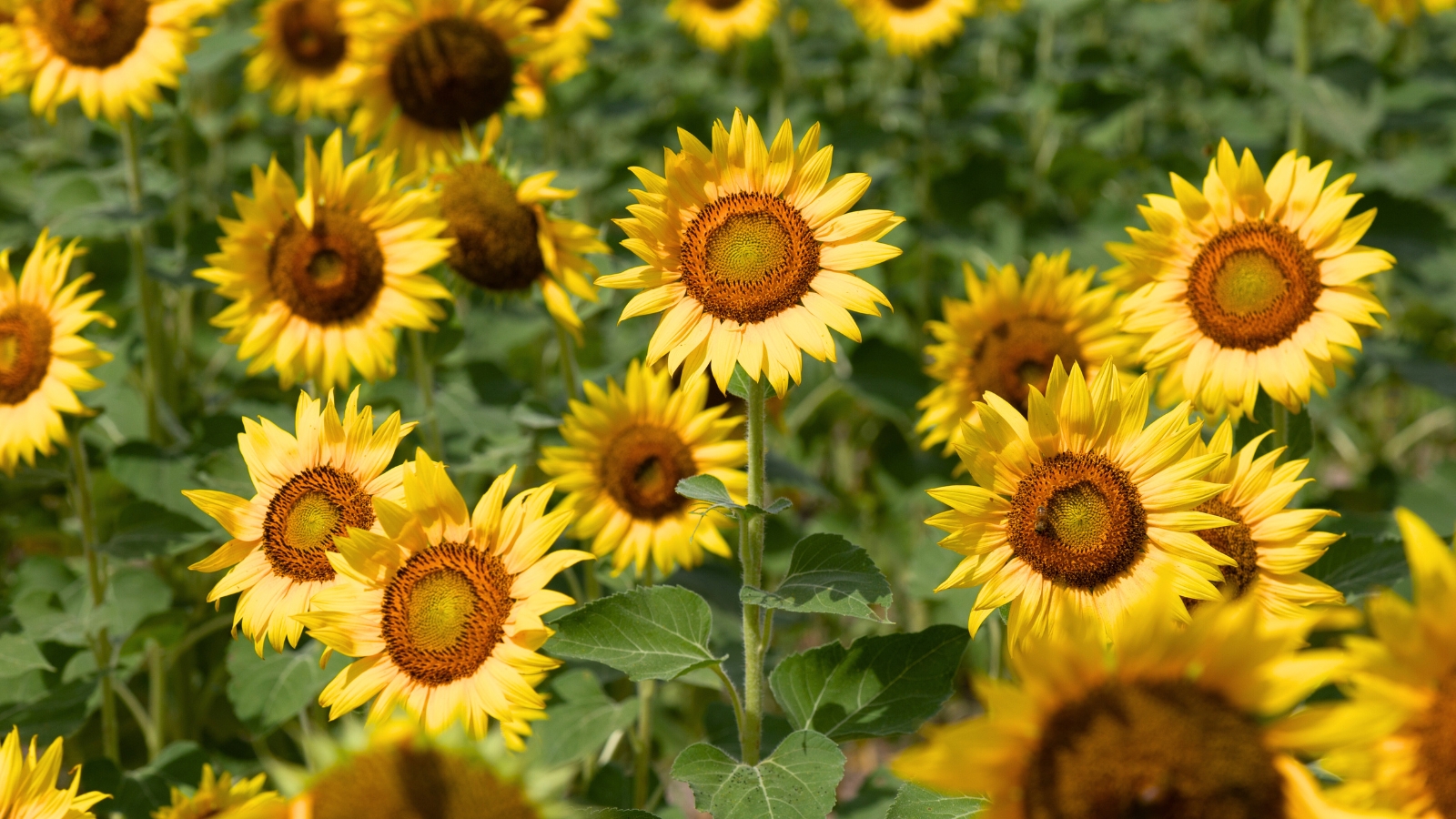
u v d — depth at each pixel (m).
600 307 4.07
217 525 3.88
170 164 5.70
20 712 3.42
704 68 8.70
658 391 3.82
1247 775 1.54
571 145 7.54
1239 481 2.58
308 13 5.64
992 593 2.43
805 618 4.45
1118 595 2.36
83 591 3.96
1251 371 2.95
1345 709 1.54
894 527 5.39
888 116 6.75
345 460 2.70
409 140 4.54
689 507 3.77
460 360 5.05
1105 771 1.55
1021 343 4.07
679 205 2.49
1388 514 4.48
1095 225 6.24
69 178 4.70
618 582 3.79
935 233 6.09
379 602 2.46
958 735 1.58
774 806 2.36
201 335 5.55
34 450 3.75
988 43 8.30
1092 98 6.48
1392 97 5.95
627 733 4.21
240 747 4.16
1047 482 2.40
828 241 2.44
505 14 4.50
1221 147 3.02
